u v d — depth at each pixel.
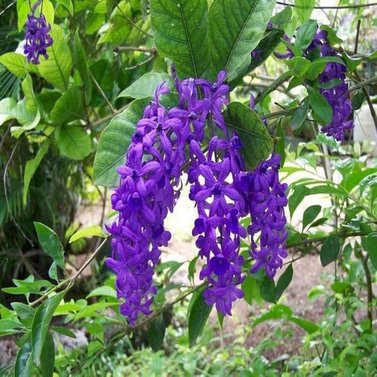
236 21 0.58
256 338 1.81
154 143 0.48
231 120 0.52
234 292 0.48
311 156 1.01
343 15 1.33
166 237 0.48
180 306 1.91
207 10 0.57
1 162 1.64
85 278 1.94
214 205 0.46
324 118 0.61
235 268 0.47
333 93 0.67
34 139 1.07
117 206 0.46
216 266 0.46
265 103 0.89
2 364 1.50
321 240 0.89
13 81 1.31
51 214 1.88
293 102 0.89
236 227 0.46
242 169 0.50
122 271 0.48
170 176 0.47
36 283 0.66
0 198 1.66
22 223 1.86
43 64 0.94
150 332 0.92
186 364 1.53
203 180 0.52
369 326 1.17
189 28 0.58
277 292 0.89
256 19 0.58
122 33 1.16
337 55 0.69
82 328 1.73
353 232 0.88
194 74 0.59
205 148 0.53
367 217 1.01
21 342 0.68
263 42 0.69
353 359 1.13
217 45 0.58
